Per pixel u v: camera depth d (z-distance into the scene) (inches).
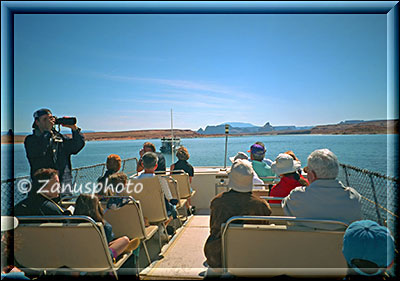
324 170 87.7
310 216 87.2
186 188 193.5
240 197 96.0
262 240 83.2
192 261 126.7
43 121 128.1
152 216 140.9
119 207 118.6
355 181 142.3
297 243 81.8
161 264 123.9
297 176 128.0
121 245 107.1
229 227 83.5
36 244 93.7
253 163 180.7
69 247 93.0
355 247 71.1
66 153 142.8
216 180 227.0
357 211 86.0
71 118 144.9
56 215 99.7
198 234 164.1
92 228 89.7
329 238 80.3
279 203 115.5
